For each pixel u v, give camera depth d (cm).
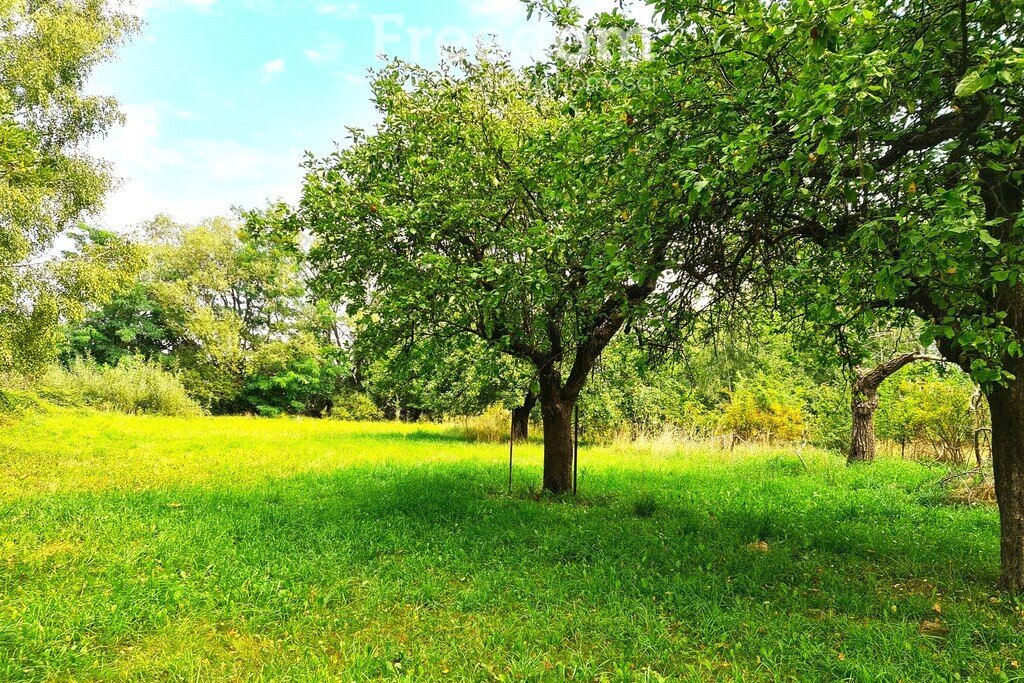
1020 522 486
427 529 742
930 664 372
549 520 792
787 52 412
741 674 374
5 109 1239
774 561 587
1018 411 486
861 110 375
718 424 1859
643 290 773
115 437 1742
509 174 812
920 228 346
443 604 496
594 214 595
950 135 427
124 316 3969
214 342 3906
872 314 429
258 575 558
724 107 454
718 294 607
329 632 450
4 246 1237
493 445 1898
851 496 936
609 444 1988
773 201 488
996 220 345
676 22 455
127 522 743
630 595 507
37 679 369
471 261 859
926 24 368
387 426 2909
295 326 4162
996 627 422
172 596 497
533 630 439
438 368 1107
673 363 731
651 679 369
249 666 398
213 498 913
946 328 370
